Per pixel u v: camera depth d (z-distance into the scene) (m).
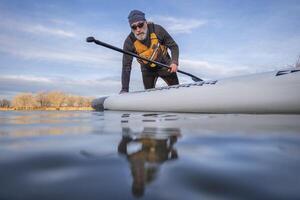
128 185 0.40
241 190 0.38
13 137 0.88
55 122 1.49
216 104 2.37
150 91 3.24
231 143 0.74
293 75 2.02
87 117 1.96
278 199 0.35
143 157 0.58
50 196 0.37
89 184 0.41
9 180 0.43
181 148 0.67
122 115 2.19
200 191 0.38
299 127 1.09
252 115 1.93
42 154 0.61
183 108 2.66
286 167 0.49
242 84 2.27
